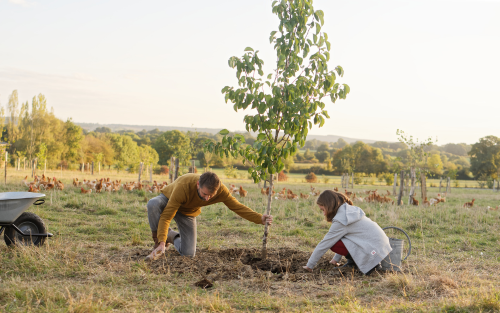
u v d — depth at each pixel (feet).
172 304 11.19
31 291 11.62
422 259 18.70
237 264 16.20
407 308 10.59
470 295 11.35
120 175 140.97
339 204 15.60
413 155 65.67
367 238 15.01
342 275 14.82
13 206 17.39
